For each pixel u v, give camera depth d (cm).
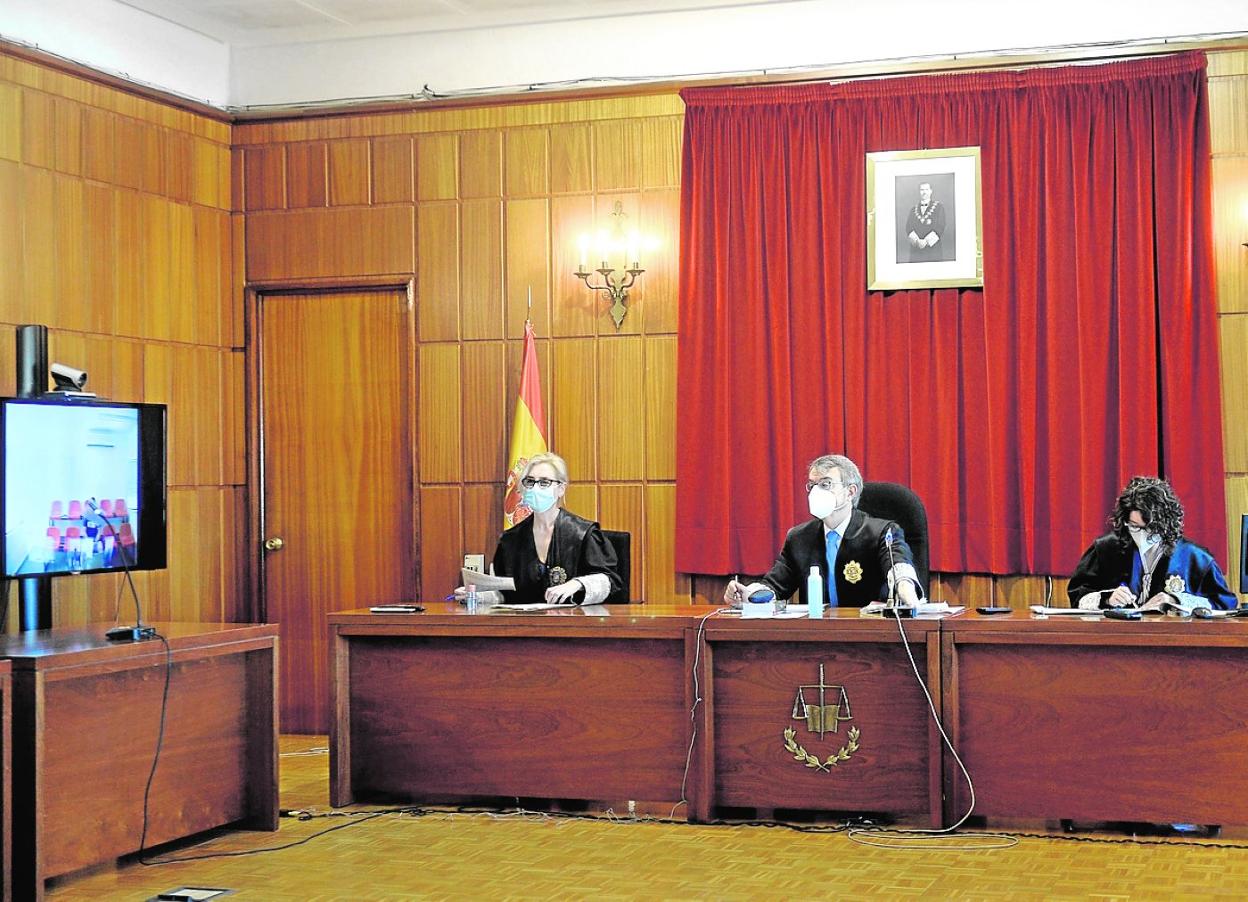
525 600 634
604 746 567
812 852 506
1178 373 708
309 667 827
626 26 791
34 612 618
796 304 756
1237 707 508
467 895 456
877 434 744
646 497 782
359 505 822
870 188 748
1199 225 711
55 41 726
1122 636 512
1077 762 522
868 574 593
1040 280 731
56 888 476
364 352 823
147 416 624
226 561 830
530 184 802
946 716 529
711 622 551
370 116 822
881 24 759
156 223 785
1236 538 708
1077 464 721
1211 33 720
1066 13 737
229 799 551
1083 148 725
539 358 799
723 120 769
